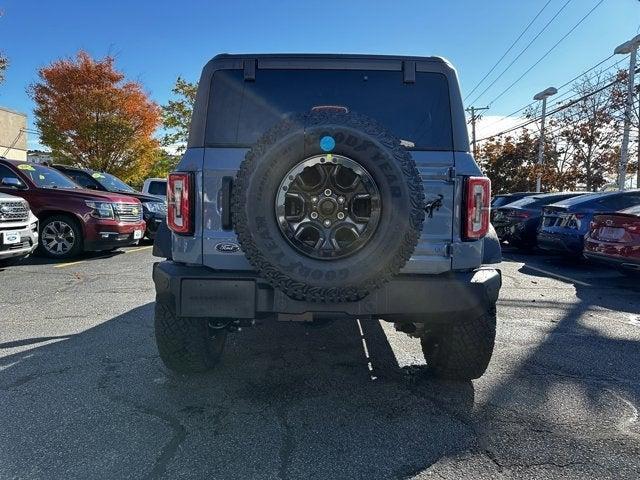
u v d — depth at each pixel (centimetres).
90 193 922
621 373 373
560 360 401
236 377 354
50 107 2239
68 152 2297
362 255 251
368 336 459
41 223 893
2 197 682
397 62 311
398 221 250
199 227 293
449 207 291
